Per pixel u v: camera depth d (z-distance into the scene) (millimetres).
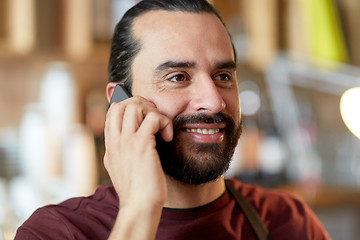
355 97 1957
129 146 816
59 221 925
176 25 938
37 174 1749
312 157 2330
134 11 1015
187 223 944
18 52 1698
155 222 783
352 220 2402
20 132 1836
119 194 813
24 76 1901
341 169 2449
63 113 1856
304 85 2619
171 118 914
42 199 1623
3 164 1739
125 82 1007
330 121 2688
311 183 2199
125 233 764
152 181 791
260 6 2137
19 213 1472
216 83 961
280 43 2178
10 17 1619
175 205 962
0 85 1857
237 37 2078
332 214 2338
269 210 1111
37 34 1665
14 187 1703
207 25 949
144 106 860
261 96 2445
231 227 986
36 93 1917
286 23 2199
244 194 1137
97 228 935
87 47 1731
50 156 1763
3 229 1372
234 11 2105
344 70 2443
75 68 1949
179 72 924
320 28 2297
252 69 2439
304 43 2232
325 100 2705
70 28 1706
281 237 1075
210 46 935
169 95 917
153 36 950
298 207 1157
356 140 2625
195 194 966
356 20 2492
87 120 1934
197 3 968
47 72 1909
